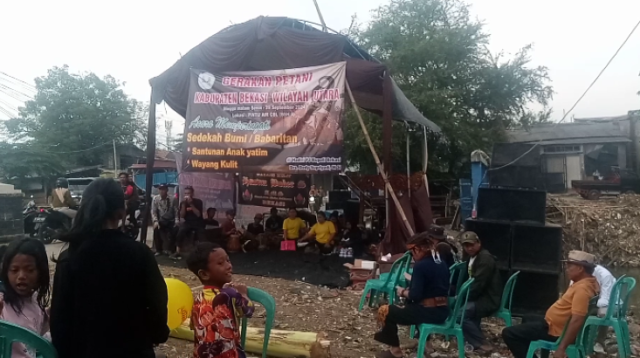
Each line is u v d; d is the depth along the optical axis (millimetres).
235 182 15109
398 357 5832
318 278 10039
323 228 12383
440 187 29328
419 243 5719
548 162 36719
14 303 3518
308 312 7793
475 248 6812
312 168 11133
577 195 30031
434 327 5660
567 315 5355
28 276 3537
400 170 28375
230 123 11578
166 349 5707
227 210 13953
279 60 11742
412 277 5738
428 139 27797
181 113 12688
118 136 49000
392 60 28734
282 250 12648
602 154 35844
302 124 11188
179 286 5117
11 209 10688
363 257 11719
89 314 2895
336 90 11055
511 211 8258
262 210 15438
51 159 39312
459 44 29281
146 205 12281
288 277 10188
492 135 29750
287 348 5648
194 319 3553
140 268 2967
